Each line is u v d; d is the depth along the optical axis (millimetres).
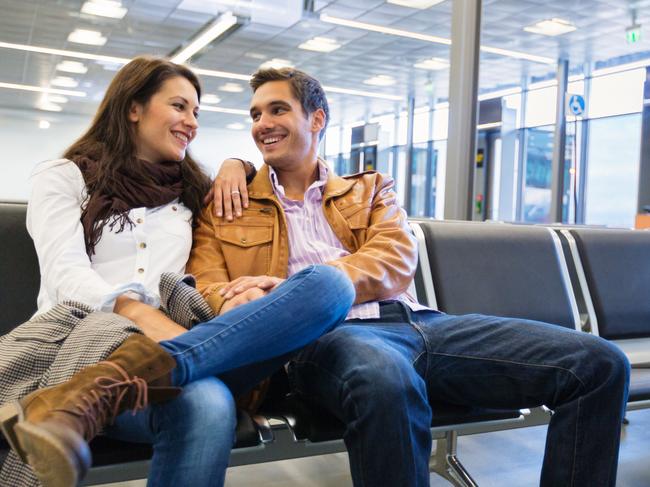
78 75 7859
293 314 1166
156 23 7230
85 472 865
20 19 6730
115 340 1056
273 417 1292
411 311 1537
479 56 3568
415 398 1158
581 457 1270
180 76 1559
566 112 7723
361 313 1473
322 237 1635
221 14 7121
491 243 1946
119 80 1529
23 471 978
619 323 2102
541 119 9438
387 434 1109
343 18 7660
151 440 1054
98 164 1473
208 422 1001
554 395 1326
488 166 9625
